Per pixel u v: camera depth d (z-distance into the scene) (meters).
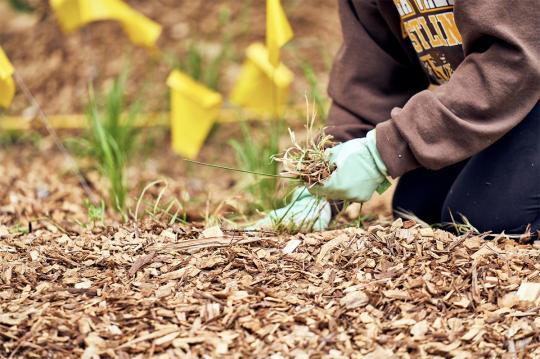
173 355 2.23
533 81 2.63
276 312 2.40
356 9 3.17
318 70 5.69
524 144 2.96
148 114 5.30
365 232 2.79
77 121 5.21
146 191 4.07
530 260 2.65
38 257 2.75
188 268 2.62
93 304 2.44
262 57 3.96
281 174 2.80
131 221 3.21
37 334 2.30
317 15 6.29
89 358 2.21
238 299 2.45
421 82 3.36
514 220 3.03
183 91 3.91
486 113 2.68
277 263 2.65
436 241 2.73
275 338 2.30
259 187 3.83
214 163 4.91
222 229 2.92
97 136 4.25
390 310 2.43
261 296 2.46
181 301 2.45
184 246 2.76
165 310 2.40
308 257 2.69
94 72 5.69
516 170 2.98
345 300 2.45
